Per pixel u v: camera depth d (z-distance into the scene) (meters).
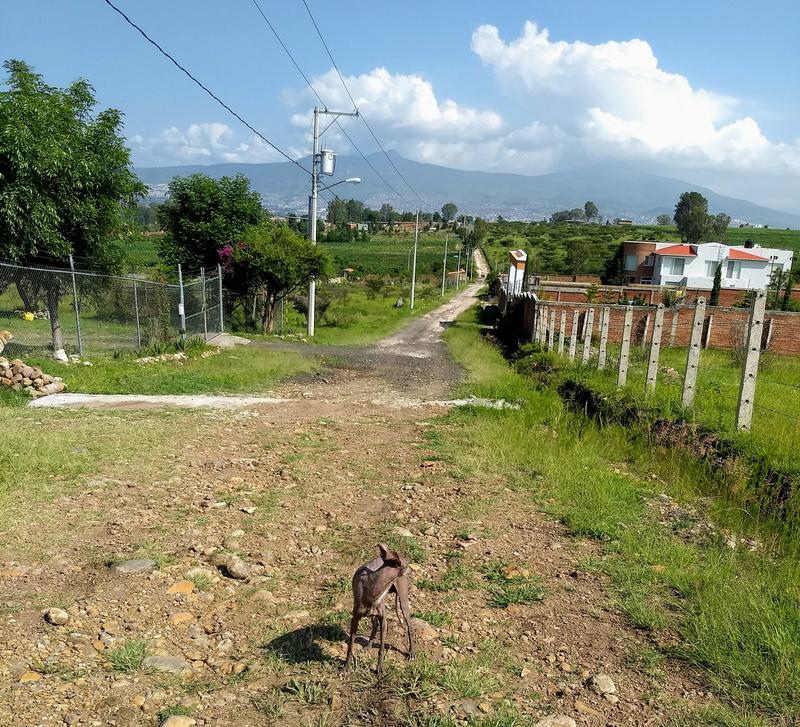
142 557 5.32
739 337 26.03
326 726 3.41
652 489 8.21
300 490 7.62
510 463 9.30
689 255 63.28
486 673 3.99
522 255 48.94
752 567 5.80
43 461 7.55
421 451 9.98
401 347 30.70
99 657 3.89
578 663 4.17
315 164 30.36
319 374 19.19
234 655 4.09
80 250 17.64
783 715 3.66
